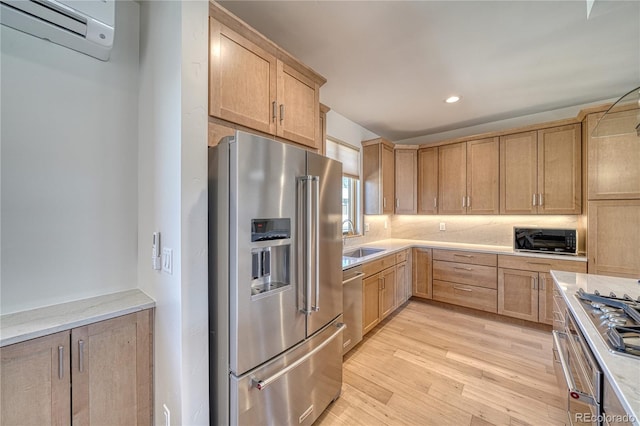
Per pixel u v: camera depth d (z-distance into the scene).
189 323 1.22
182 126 1.21
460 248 3.48
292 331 1.48
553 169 3.04
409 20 1.75
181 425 1.19
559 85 2.65
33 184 1.30
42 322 1.15
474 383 2.03
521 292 3.04
